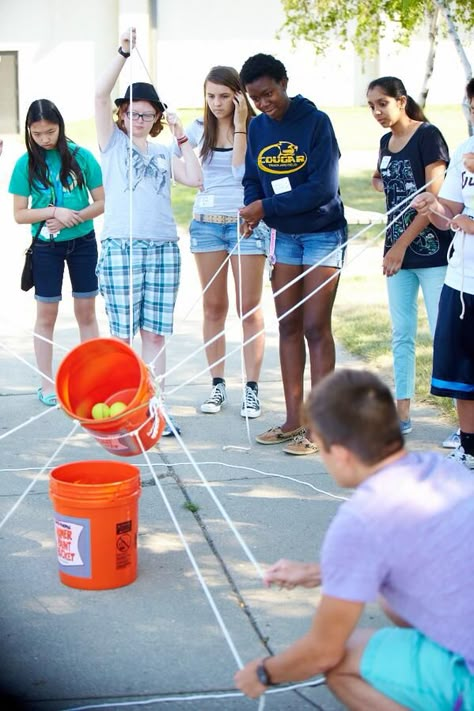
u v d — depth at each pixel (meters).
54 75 29.81
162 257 7.12
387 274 6.70
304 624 4.58
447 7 9.68
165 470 6.52
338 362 8.92
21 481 6.35
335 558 3.23
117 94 29.19
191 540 5.46
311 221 6.67
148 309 7.18
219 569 5.12
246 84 6.52
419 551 3.24
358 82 30.25
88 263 7.93
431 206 5.80
